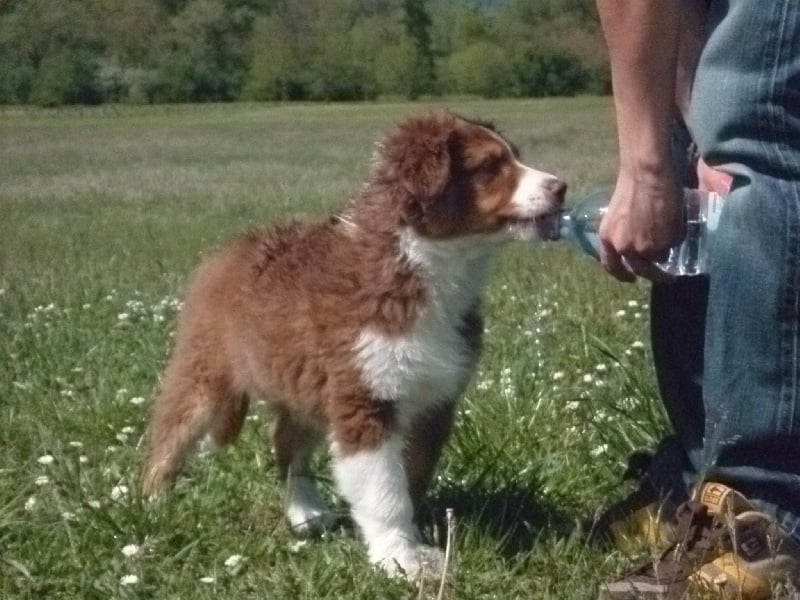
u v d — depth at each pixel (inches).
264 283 97.3
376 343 91.7
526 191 94.1
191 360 103.2
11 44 1059.9
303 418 97.7
